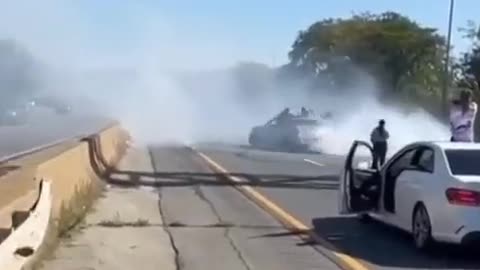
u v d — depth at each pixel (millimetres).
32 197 10680
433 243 11625
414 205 12047
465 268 10703
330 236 13000
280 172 24891
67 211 12844
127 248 11391
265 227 13648
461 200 11062
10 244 7836
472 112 16047
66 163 13906
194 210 15469
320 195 18766
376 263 10898
